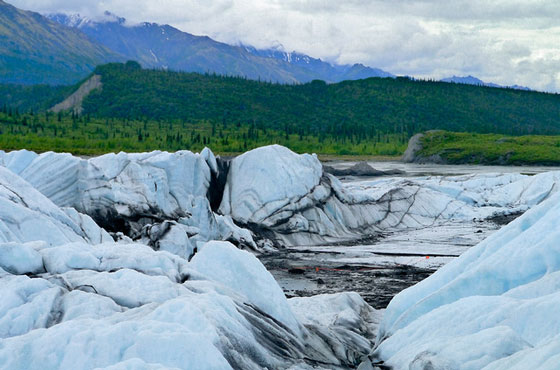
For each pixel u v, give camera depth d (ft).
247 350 40.70
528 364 30.30
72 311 41.37
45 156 109.19
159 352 34.91
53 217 75.41
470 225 155.74
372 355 48.98
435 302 52.31
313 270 100.68
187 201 126.21
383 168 387.55
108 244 58.39
